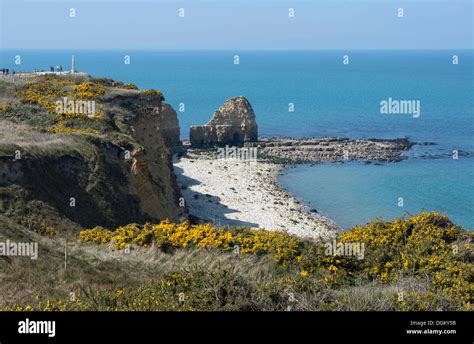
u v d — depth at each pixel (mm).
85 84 56875
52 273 20672
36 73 69750
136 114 55312
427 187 77938
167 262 23938
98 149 44250
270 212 65688
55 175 39656
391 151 102812
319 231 59188
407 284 18719
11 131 44812
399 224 23547
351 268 21016
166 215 47750
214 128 107062
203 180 79750
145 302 15953
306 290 17453
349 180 82750
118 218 40656
